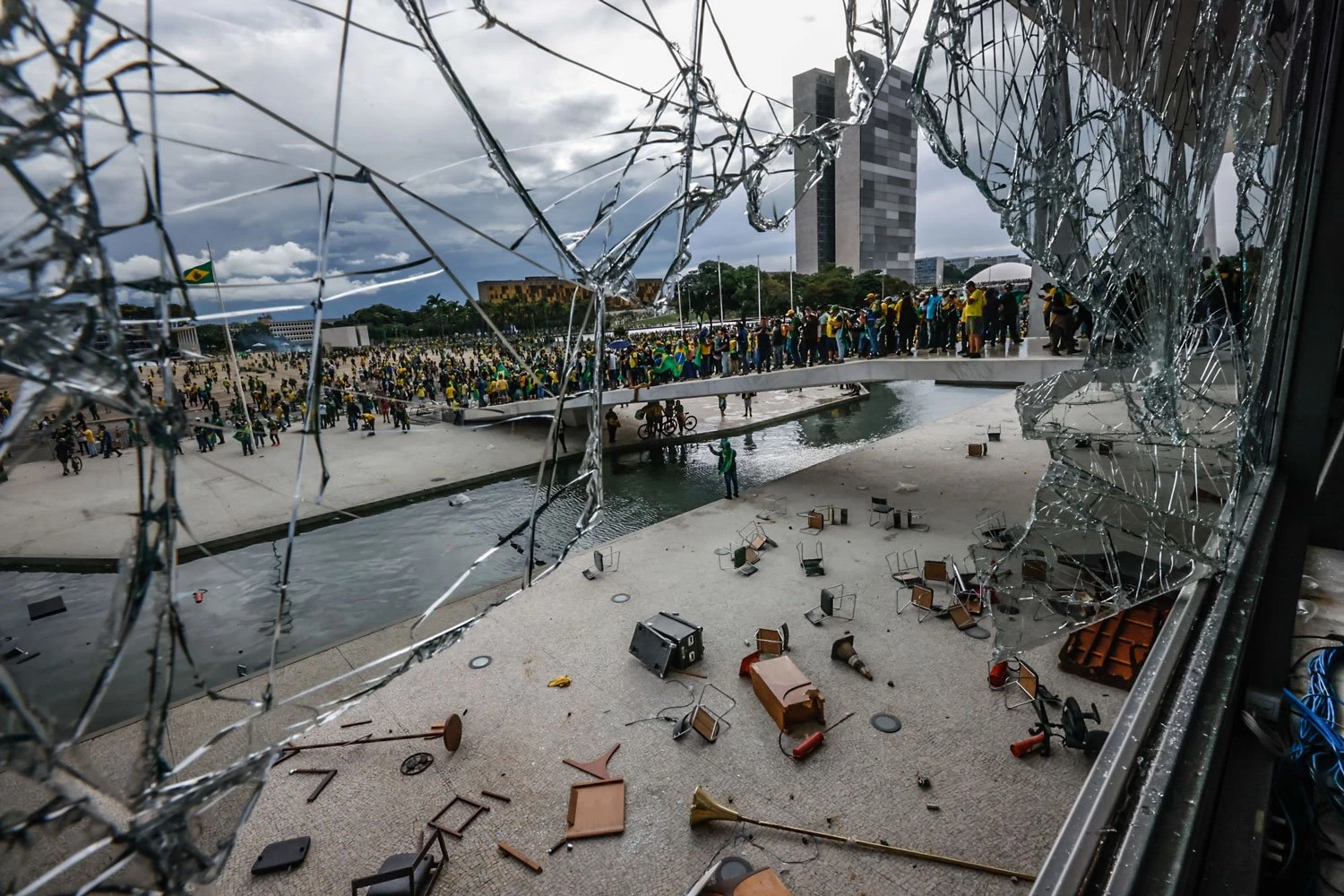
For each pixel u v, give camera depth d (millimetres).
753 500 13008
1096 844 1274
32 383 644
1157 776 1412
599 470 1885
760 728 6195
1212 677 1771
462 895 4660
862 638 7633
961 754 5711
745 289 45844
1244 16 1762
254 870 4883
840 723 6191
